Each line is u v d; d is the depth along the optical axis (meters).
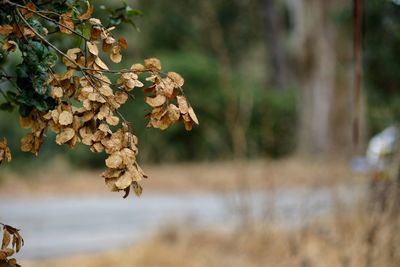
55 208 12.51
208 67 19.97
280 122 20.00
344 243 5.69
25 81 2.10
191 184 15.52
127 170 1.97
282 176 12.23
